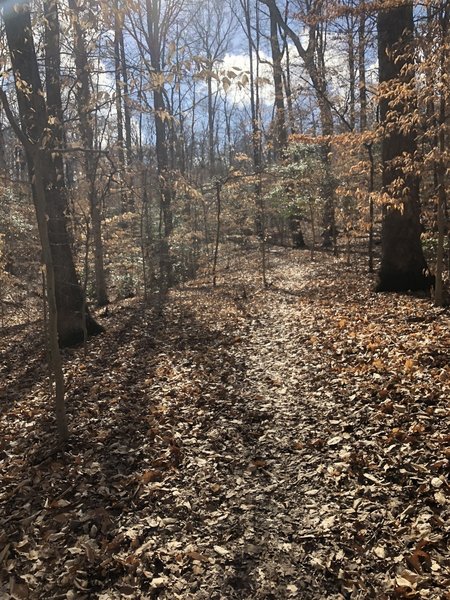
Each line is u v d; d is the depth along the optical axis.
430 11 6.80
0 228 11.57
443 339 5.72
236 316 10.22
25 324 13.84
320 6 11.16
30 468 4.54
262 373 6.27
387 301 8.42
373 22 9.35
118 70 5.05
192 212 22.66
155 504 3.73
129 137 16.25
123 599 2.87
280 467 4.02
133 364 7.68
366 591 2.69
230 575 2.95
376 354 5.82
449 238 8.40
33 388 7.32
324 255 18.66
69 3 4.24
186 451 4.48
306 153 17.05
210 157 32.03
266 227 26.75
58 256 9.49
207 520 3.49
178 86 4.23
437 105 6.55
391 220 9.04
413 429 4.02
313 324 8.12
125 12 4.22
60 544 3.41
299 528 3.26
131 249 17.34
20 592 3.00
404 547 2.92
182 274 19.88
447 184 7.30
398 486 3.45
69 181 10.22
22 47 5.15
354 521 3.21
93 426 5.27
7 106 4.08
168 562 3.11
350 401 4.83
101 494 3.95
